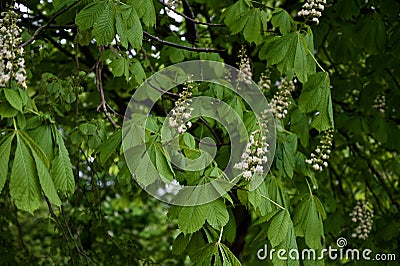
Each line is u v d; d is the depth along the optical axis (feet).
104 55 10.61
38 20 14.40
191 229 7.23
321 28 14.29
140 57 13.96
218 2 13.10
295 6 15.14
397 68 15.81
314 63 9.25
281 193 10.49
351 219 16.69
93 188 13.61
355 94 18.48
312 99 9.04
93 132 10.95
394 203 18.34
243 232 18.97
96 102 15.94
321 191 15.96
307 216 9.43
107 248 15.07
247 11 9.66
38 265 15.66
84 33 9.89
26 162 6.09
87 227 16.69
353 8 13.96
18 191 5.95
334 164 19.30
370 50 14.32
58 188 6.81
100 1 7.65
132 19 8.00
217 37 15.26
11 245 16.40
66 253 14.15
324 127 9.06
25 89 7.25
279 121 11.49
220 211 7.41
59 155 6.96
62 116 14.71
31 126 7.06
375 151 20.47
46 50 12.75
